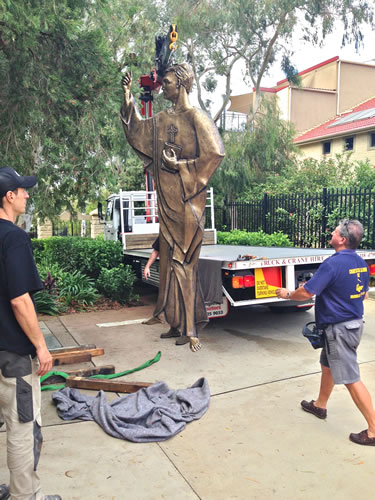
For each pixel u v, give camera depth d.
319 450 2.98
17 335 2.12
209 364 4.70
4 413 2.17
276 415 3.50
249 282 5.27
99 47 6.50
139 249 8.16
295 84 20.03
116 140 7.88
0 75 6.14
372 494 2.50
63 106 6.48
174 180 4.73
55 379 4.29
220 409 3.62
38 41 6.35
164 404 3.62
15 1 5.09
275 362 4.74
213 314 5.43
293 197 12.20
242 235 10.48
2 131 6.48
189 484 2.61
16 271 2.06
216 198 16.80
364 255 5.75
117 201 10.10
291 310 6.96
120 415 3.41
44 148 6.95
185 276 4.77
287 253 6.28
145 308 7.67
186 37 18.20
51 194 7.41
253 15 17.61
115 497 2.50
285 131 19.28
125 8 9.80
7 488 2.47
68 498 2.49
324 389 3.39
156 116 4.84
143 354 5.05
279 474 2.71
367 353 5.01
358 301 3.09
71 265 9.44
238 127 18.64
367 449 2.99
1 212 2.20
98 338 5.73
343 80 25.22
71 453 2.97
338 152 20.58
